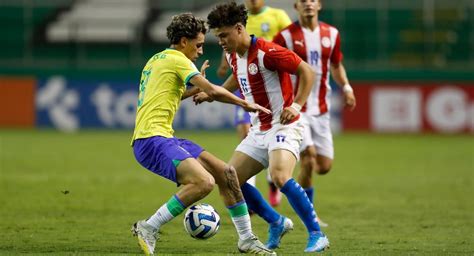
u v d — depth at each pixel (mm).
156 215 24609
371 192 46031
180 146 24953
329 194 45094
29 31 103188
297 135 26875
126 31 104688
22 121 94500
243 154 27234
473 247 27812
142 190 45938
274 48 26172
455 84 91062
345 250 26938
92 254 25672
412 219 35562
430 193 45594
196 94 27781
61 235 30125
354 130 92312
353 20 101688
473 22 101625
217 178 25250
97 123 94000
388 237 30281
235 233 31031
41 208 37844
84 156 66062
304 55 35281
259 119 27125
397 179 52812
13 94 94188
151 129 24859
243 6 26297
